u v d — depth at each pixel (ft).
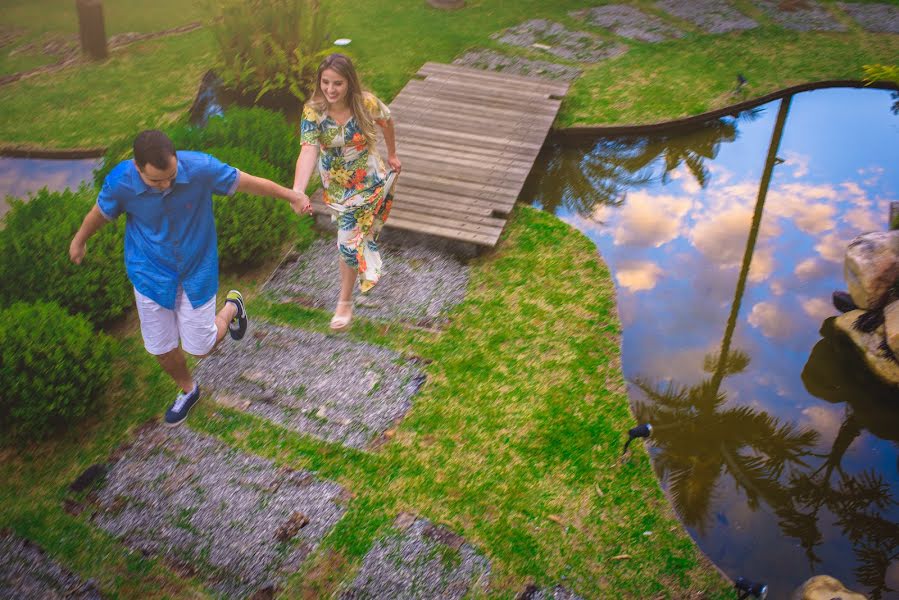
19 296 17.52
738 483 16.42
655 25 36.65
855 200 26.18
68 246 18.11
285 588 12.85
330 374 17.21
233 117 23.62
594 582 13.33
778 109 30.78
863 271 19.84
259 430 15.78
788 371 19.49
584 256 21.79
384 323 18.83
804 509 15.97
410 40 34.42
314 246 21.61
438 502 14.46
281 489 14.55
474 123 27.17
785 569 14.78
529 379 17.47
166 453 15.19
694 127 29.32
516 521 14.24
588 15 37.78
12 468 14.84
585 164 27.71
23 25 34.81
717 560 14.83
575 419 16.55
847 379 19.38
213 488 14.51
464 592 12.96
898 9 38.40
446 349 18.13
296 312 19.07
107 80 30.12
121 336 18.20
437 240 21.70
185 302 13.85
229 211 19.63
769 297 21.89
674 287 22.03
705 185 26.78
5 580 12.76
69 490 14.39
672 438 17.29
